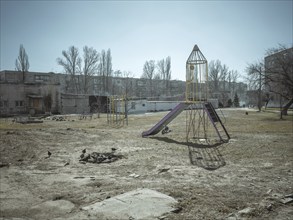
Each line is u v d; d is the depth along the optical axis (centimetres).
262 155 897
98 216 396
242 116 3222
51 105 4541
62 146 1100
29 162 819
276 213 408
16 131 1472
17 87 4269
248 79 3553
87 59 6756
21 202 469
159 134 1555
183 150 1020
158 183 576
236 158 858
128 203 446
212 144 1162
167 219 382
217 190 522
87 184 575
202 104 1388
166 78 8375
